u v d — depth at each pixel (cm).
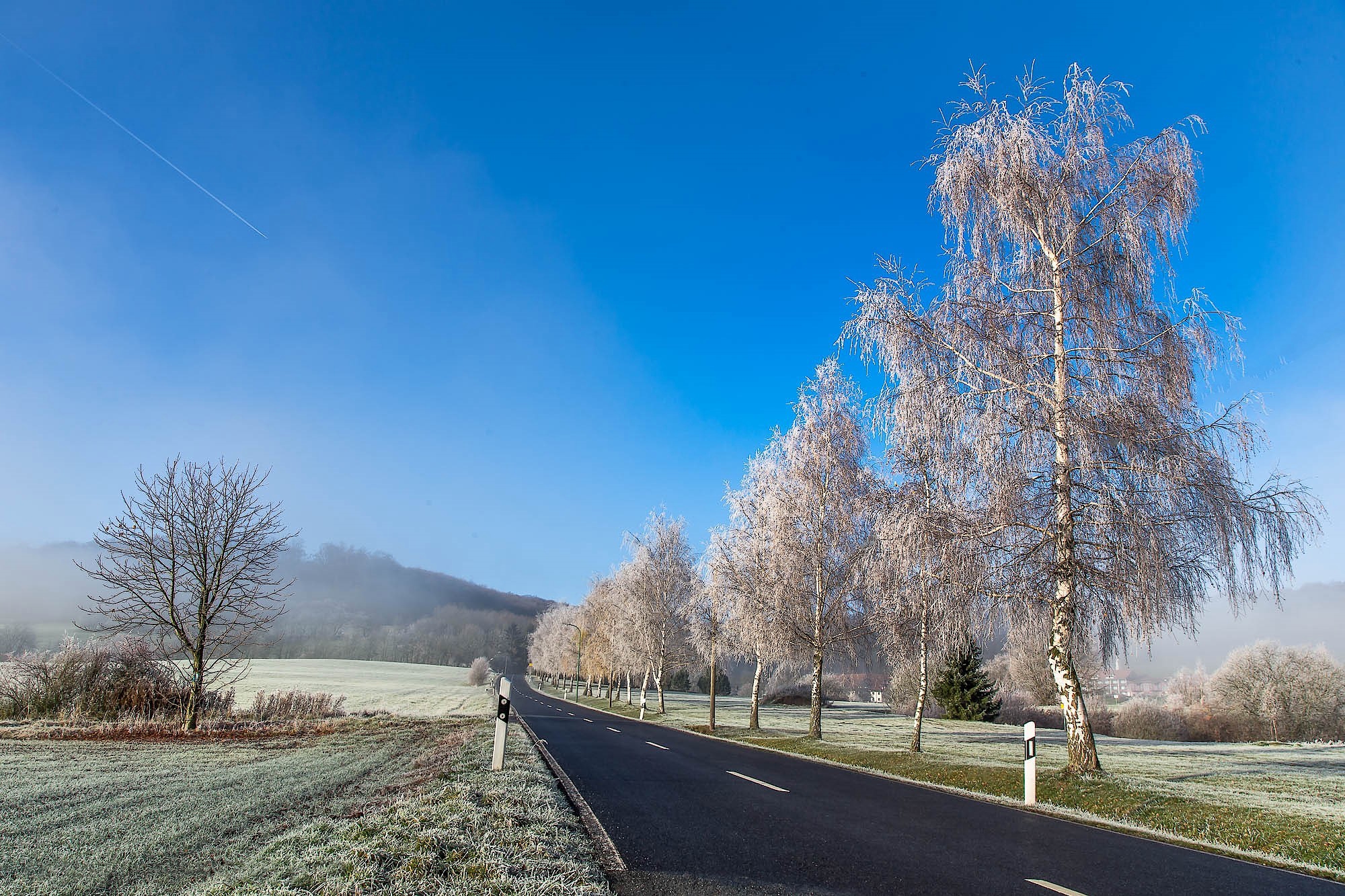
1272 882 666
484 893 526
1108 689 6128
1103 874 674
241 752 1606
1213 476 1227
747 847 751
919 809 1055
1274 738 4631
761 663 2966
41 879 604
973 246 1523
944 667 4634
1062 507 1350
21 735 1873
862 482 2470
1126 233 1376
